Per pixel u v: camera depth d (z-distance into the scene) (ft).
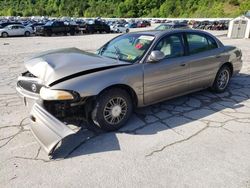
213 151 10.62
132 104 12.96
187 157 10.18
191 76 15.02
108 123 11.99
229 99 16.80
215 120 13.58
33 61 12.45
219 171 9.32
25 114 14.11
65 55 12.73
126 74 11.94
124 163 9.77
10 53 38.83
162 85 13.50
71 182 8.71
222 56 16.92
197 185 8.59
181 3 299.99
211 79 16.69
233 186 8.55
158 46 13.39
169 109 14.98
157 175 9.09
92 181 8.77
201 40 15.99
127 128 12.57
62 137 9.59
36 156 10.18
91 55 13.34
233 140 11.52
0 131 12.14
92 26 102.06
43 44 54.65
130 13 320.29
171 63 13.69
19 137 11.61
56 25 89.25
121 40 15.03
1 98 16.65
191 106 15.49
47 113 10.46
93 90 10.98
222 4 260.01
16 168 9.41
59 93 10.32
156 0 321.52
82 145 11.02
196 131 12.34
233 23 73.72
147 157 10.17
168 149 10.75
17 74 23.77
